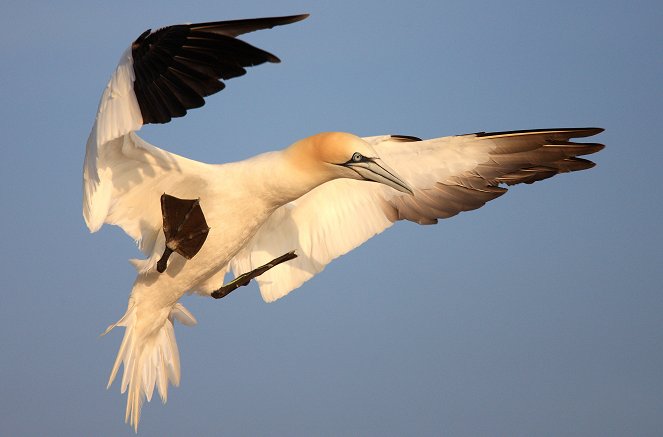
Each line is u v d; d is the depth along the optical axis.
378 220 15.98
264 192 13.80
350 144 13.68
